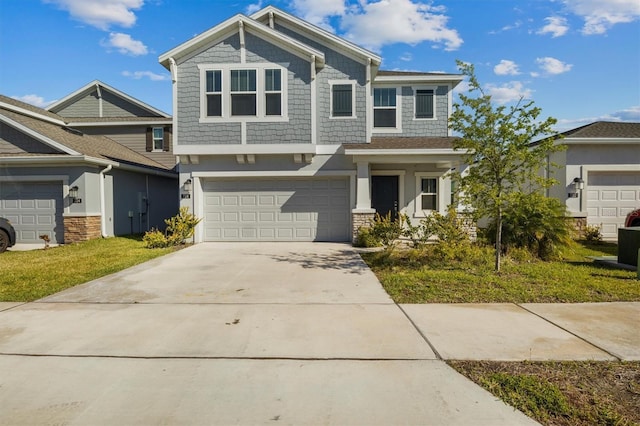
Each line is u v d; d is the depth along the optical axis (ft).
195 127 38.52
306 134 38.37
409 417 8.72
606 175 43.01
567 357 11.73
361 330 14.12
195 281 22.34
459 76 44.88
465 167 40.52
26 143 42.27
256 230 40.81
